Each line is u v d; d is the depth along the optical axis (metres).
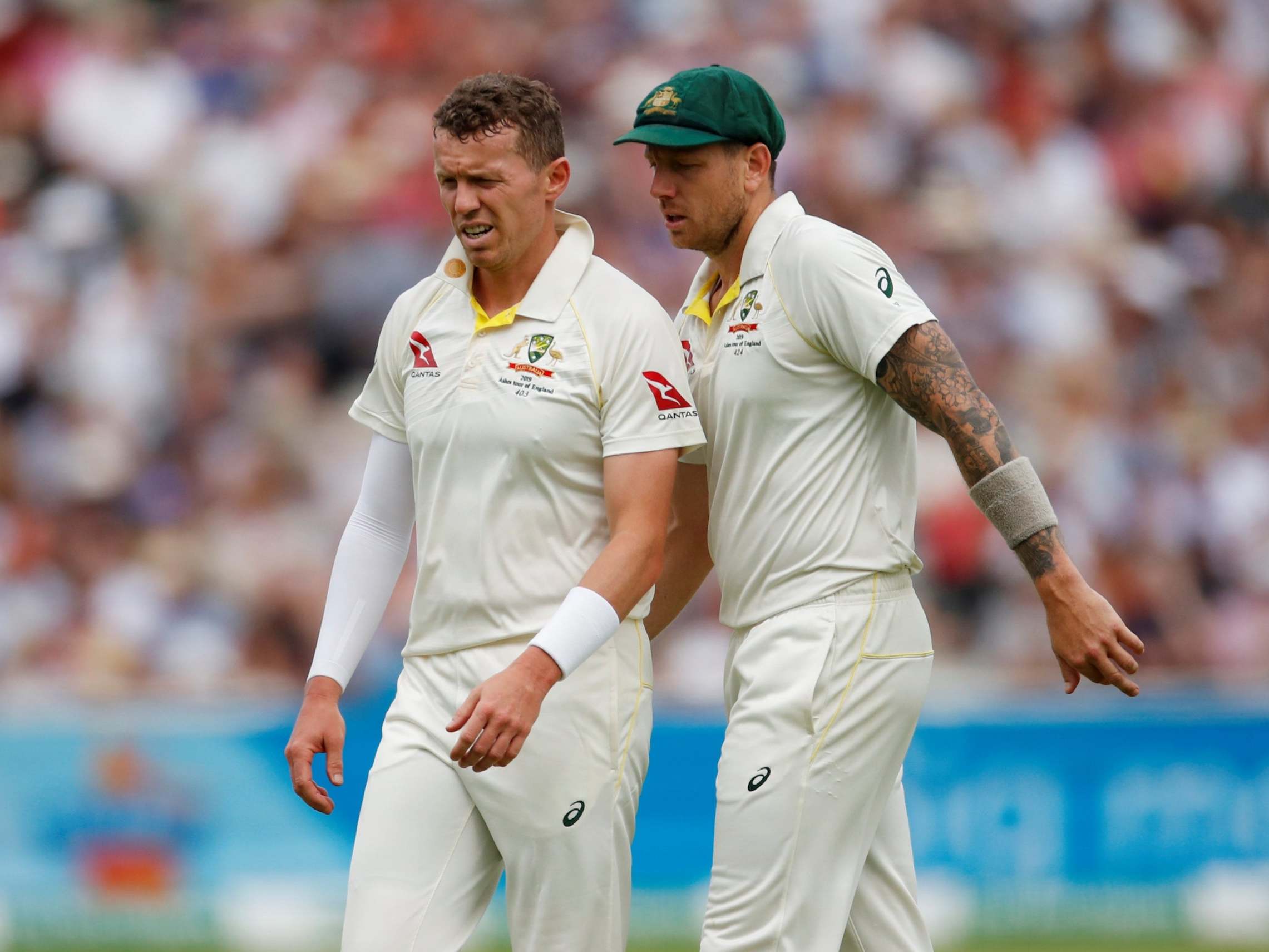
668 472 12.69
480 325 12.95
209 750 27.33
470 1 47.44
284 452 39.41
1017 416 40.84
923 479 36.72
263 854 27.22
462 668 12.81
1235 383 43.75
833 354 12.73
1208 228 47.66
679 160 13.12
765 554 12.97
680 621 34.72
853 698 12.73
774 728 12.72
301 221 43.09
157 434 39.75
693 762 27.58
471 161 12.33
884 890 13.70
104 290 42.09
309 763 13.22
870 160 45.47
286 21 47.19
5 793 27.02
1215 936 27.59
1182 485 40.38
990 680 34.69
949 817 27.61
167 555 37.25
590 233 13.15
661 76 45.69
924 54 47.75
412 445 13.21
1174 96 49.06
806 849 12.69
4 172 44.84
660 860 27.42
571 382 12.63
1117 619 12.00
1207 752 28.06
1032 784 27.80
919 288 43.56
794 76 46.38
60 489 38.69
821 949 12.73
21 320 41.34
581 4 47.59
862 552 12.84
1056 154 47.03
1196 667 38.09
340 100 45.38
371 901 12.64
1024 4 49.31
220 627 36.06
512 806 12.66
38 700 31.67
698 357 13.60
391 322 13.59
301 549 37.56
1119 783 27.92
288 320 41.66
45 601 36.78
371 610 13.81
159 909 27.03
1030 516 12.16
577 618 12.06
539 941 12.88
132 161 44.75
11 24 46.88
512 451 12.62
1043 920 27.58
